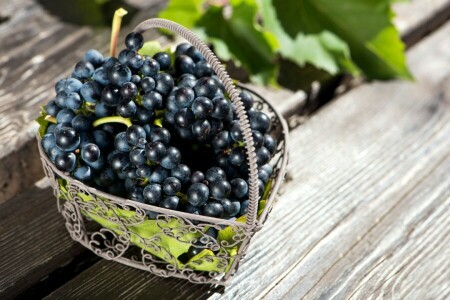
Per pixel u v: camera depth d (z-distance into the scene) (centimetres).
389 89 132
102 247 112
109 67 103
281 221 115
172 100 103
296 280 110
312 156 122
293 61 132
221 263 105
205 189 102
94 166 104
